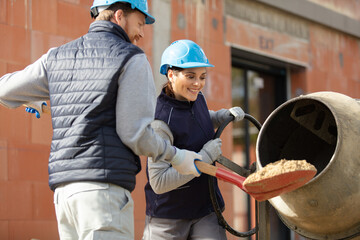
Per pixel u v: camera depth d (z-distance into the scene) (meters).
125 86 2.40
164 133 3.09
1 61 5.11
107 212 2.32
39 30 5.37
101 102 2.39
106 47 2.47
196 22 6.84
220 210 3.16
